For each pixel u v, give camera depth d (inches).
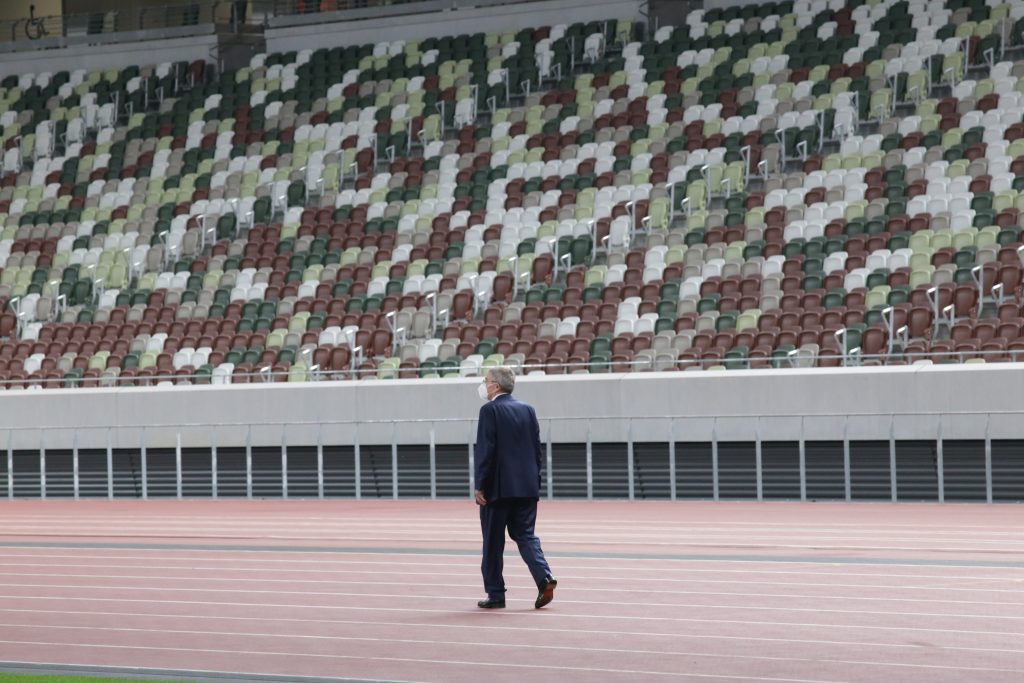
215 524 863.1
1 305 1481.3
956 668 334.0
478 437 436.8
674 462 1002.1
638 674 333.1
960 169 1254.3
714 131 1462.8
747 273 1192.2
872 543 653.9
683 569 555.2
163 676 341.7
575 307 1208.2
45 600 500.7
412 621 426.3
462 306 1274.6
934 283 1090.7
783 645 370.3
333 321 1285.7
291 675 339.6
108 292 1454.2
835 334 1045.2
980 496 927.0
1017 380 916.0
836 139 1409.9
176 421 1159.0
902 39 1507.1
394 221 1451.8
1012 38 1441.9
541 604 441.4
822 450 973.2
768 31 1595.7
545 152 1512.1
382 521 856.9
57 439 1184.8
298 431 1111.6
